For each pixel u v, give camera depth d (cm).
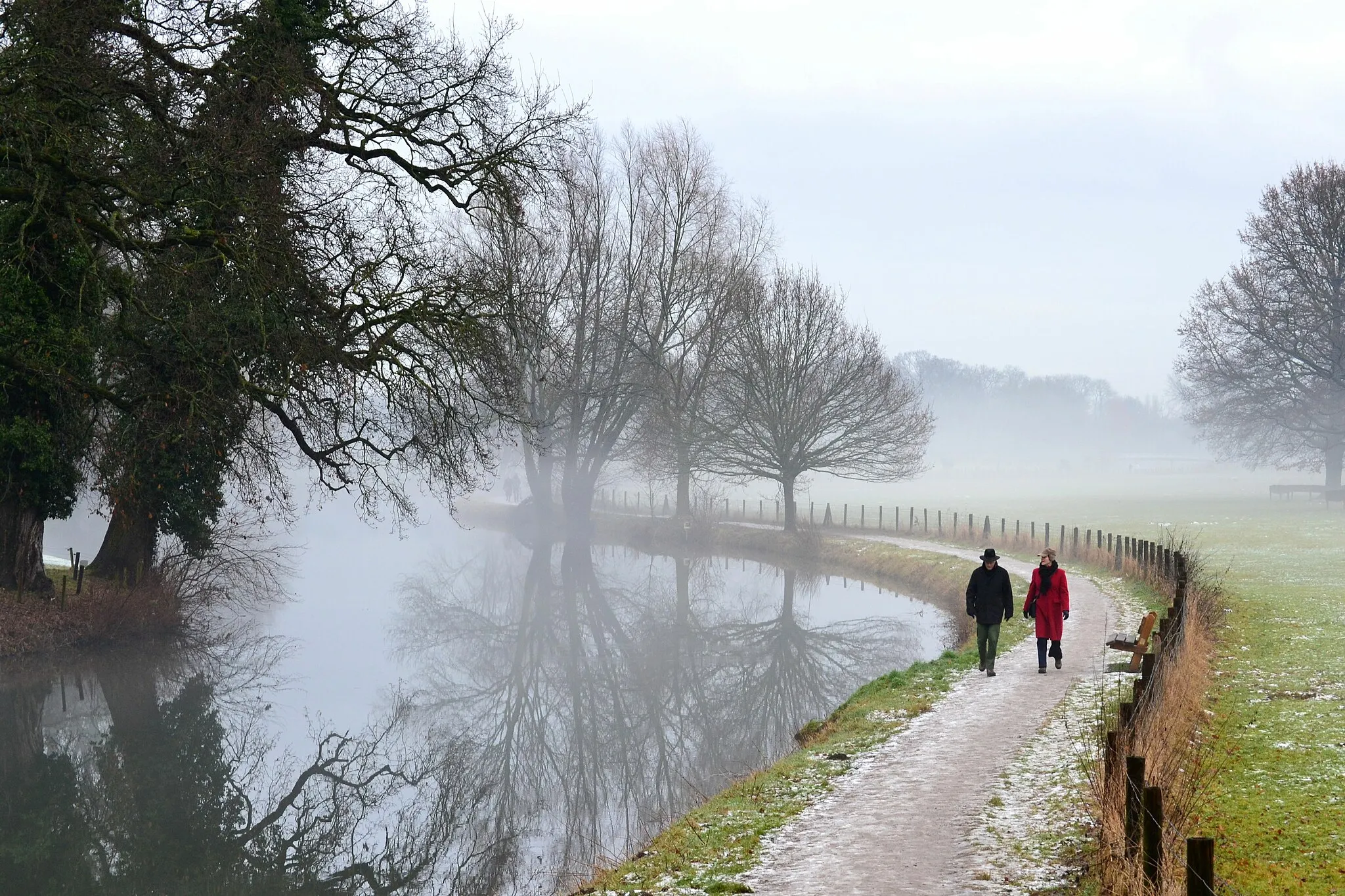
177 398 2373
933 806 1239
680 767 1997
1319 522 5403
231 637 3253
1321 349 6281
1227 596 2750
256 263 2158
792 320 5544
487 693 2667
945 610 3575
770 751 1984
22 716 2300
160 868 1538
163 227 2292
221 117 2220
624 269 5441
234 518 3434
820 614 3681
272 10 2338
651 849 1221
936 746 1537
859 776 1409
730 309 5491
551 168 2680
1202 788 1166
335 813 1784
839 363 5559
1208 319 6744
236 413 2453
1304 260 6431
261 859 1576
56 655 2662
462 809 1803
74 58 2078
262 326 2212
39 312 2408
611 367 5597
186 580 3234
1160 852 810
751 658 3027
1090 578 3634
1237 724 1484
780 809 1295
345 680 2788
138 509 2884
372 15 2489
